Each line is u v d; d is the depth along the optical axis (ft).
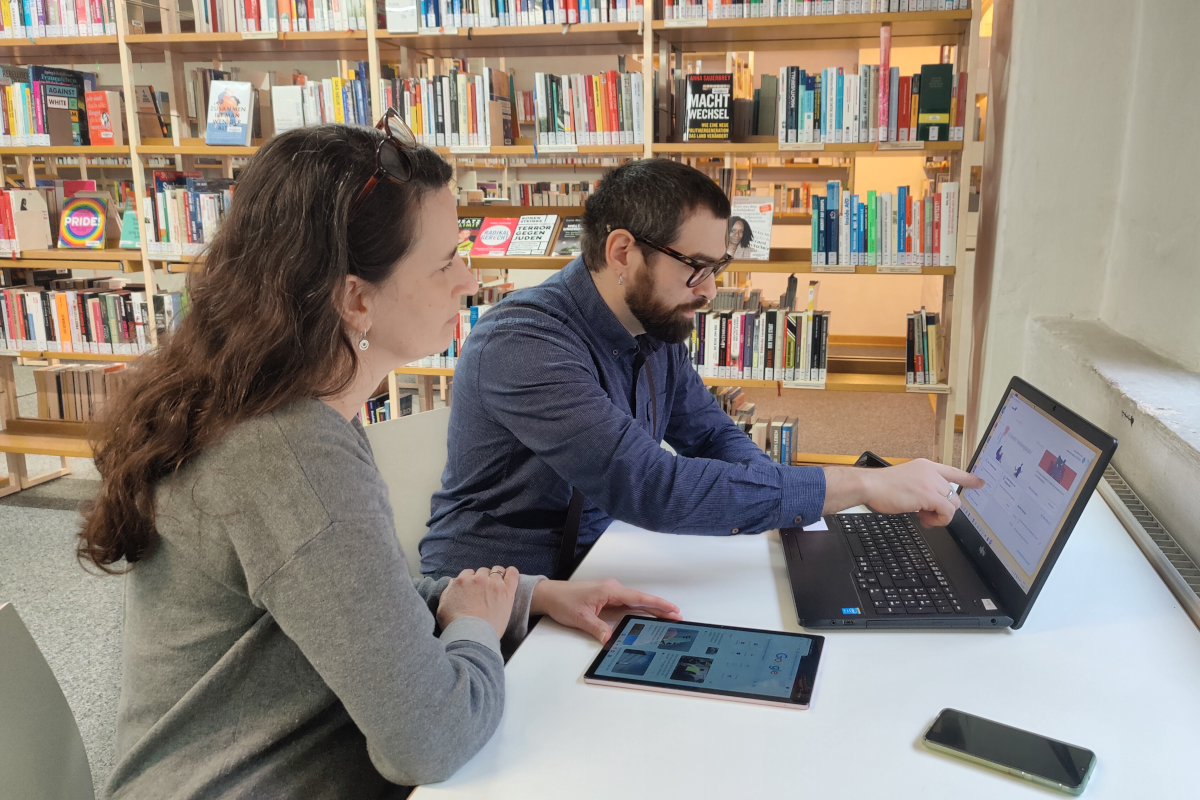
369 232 2.51
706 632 3.30
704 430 5.52
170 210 11.53
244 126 11.17
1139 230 6.98
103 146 11.71
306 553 2.29
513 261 10.53
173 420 2.39
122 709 2.71
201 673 2.56
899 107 9.22
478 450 4.75
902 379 10.18
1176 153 6.15
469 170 15.43
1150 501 4.47
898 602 3.44
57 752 2.84
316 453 2.37
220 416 2.37
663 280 4.47
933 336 9.68
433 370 11.51
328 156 2.48
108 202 12.74
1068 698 2.81
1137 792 2.34
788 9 9.36
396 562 2.45
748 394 19.33
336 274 2.46
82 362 13.51
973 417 10.07
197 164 14.94
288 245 2.42
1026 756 2.46
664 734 2.67
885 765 2.48
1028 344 8.36
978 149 12.14
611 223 4.52
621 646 3.20
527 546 4.78
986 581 3.60
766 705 2.80
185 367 2.47
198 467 2.39
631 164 4.63
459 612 3.24
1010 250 8.36
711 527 3.88
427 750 2.38
